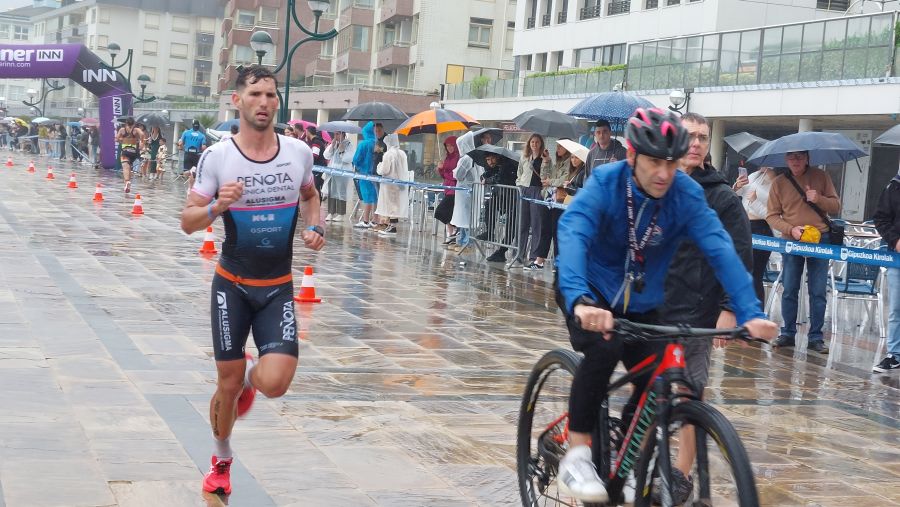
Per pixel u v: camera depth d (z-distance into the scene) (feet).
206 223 13.56
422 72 181.37
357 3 205.77
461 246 54.95
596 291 12.51
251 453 17.06
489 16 182.91
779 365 29.37
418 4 182.29
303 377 22.93
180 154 114.32
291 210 14.16
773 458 19.38
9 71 110.32
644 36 126.21
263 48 68.85
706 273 15.14
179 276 36.78
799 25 87.20
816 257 31.07
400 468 16.85
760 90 90.58
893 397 25.98
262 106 13.84
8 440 16.52
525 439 14.71
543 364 14.37
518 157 51.16
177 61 355.15
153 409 19.01
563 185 44.60
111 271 36.81
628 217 12.03
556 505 14.01
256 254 14.11
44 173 107.24
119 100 114.93
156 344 24.81
